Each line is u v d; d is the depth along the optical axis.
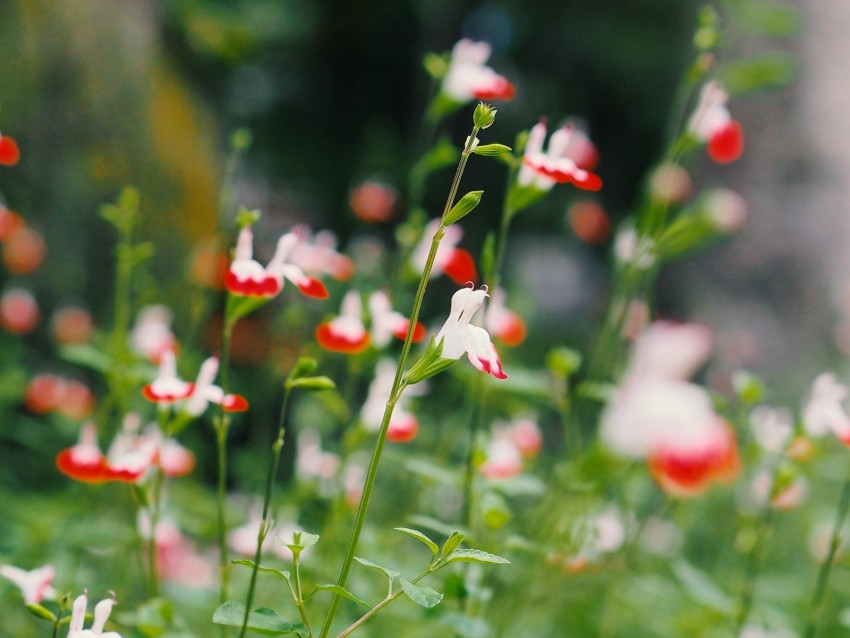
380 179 14.84
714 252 16.61
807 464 5.22
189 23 11.29
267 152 15.39
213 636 4.21
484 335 2.37
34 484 7.13
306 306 9.08
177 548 5.00
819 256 16.77
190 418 3.14
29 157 8.10
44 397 6.39
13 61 8.05
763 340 15.83
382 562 3.25
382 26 16.52
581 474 2.15
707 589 4.29
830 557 3.70
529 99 16.84
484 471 4.01
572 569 3.82
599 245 16.67
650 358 2.08
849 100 17.17
